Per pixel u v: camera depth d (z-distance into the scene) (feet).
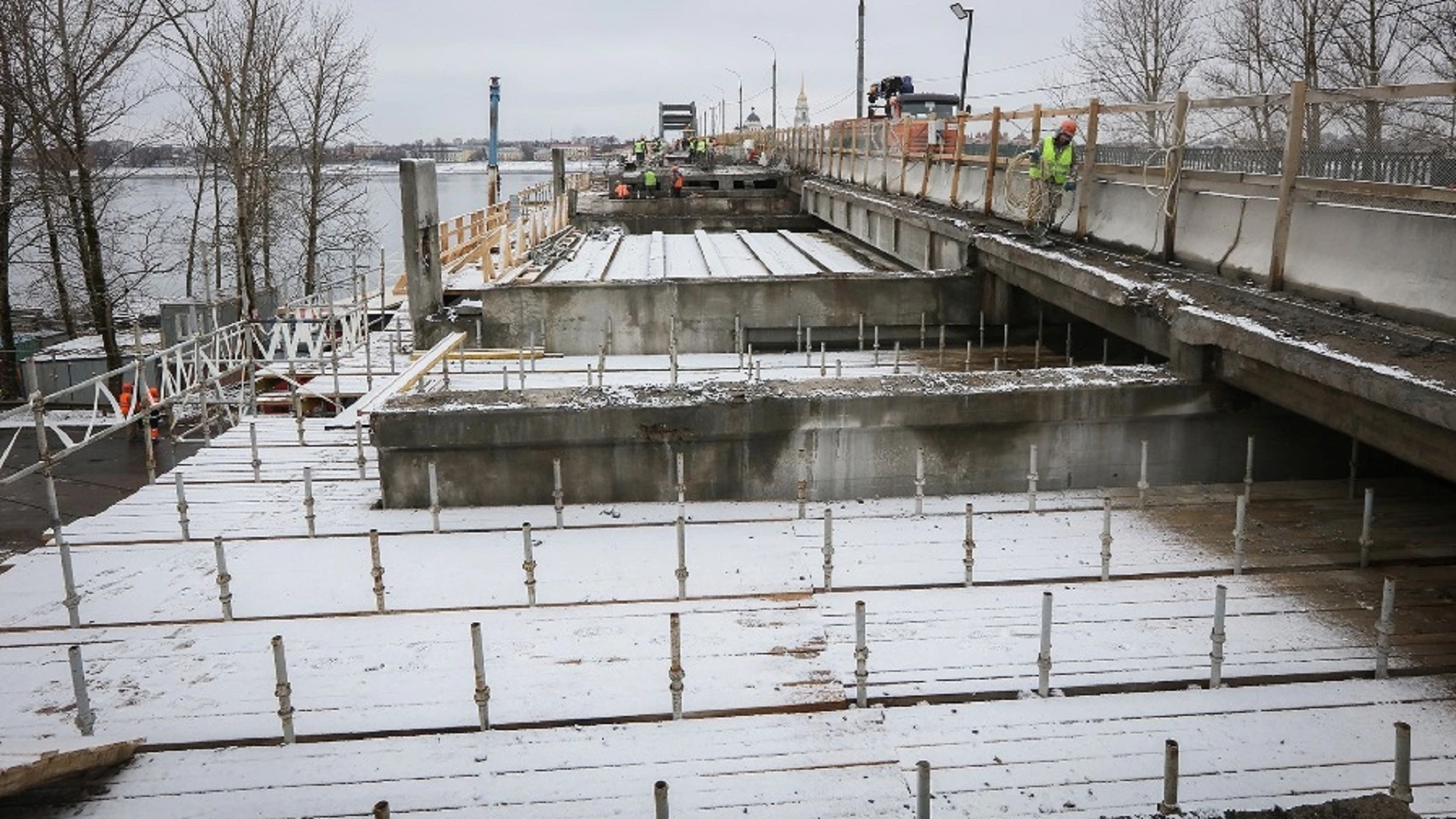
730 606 28.86
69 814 20.48
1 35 95.91
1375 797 15.29
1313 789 20.47
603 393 38.19
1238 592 29.30
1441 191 28.68
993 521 34.91
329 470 41.68
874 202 83.76
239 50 135.03
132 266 185.88
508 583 30.58
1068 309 49.73
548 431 36.63
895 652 26.16
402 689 24.75
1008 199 56.90
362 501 38.01
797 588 29.91
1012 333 62.75
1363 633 26.71
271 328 66.44
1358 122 46.80
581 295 61.52
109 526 35.58
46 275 115.03
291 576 31.35
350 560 32.48
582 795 20.76
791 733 22.81
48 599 30.07
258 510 37.14
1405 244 31.37
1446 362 27.09
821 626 27.55
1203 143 71.20
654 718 23.43
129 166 185.57
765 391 37.68
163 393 50.67
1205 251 41.55
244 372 62.08
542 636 27.22
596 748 22.31
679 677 23.07
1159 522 34.45
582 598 29.53
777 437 37.24
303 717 23.62
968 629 27.32
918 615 28.17
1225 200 40.60
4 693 24.88
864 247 97.50
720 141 297.94
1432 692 24.04
